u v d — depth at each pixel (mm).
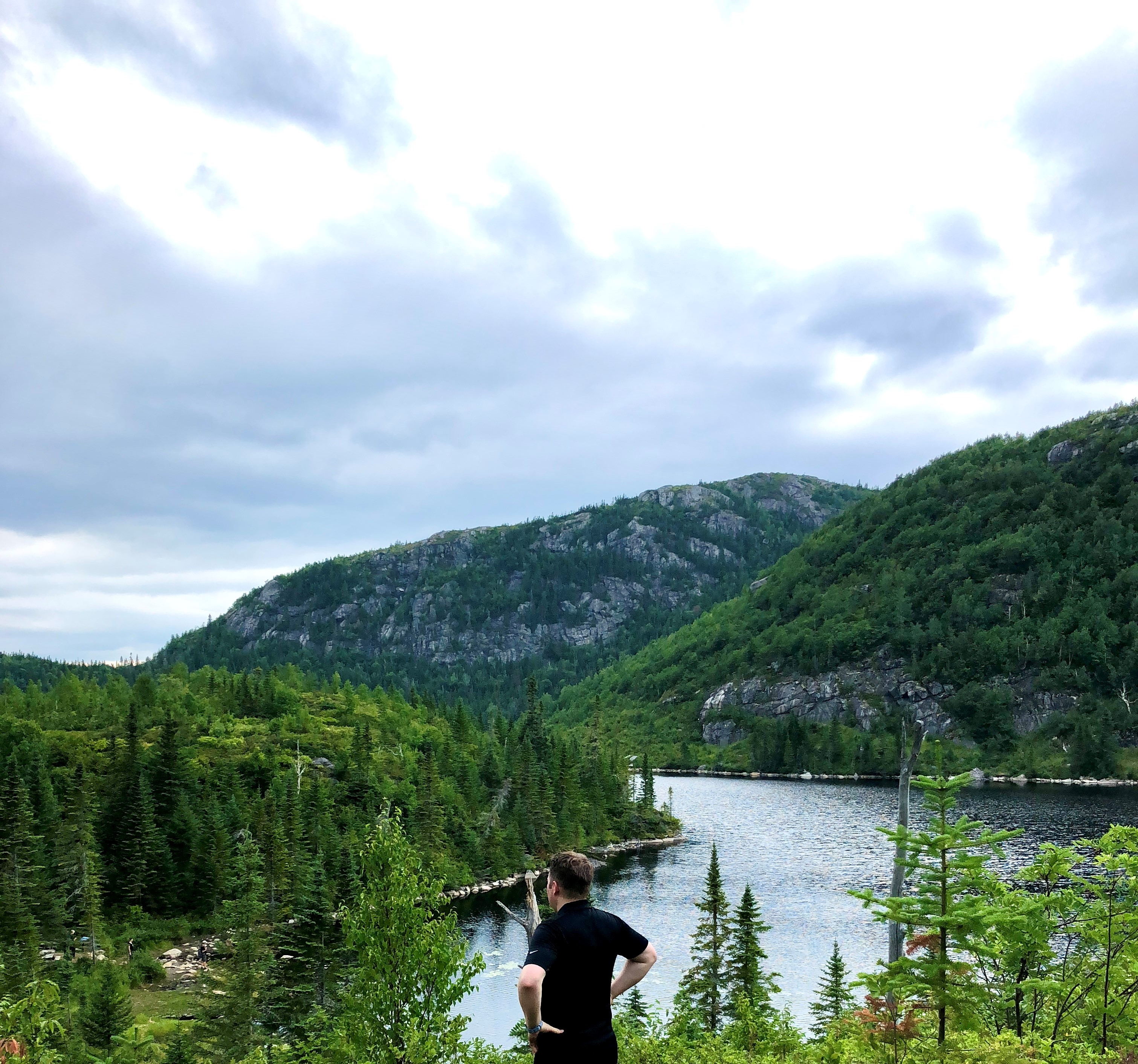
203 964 66375
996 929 14234
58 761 112188
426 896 17875
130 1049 40906
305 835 85062
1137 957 16031
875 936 66938
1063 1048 14633
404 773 126312
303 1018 43875
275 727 141250
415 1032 16344
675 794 171125
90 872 69875
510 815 114875
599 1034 5637
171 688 160750
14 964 52938
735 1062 19672
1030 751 199000
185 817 83250
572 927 5805
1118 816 120562
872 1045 14758
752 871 94562
